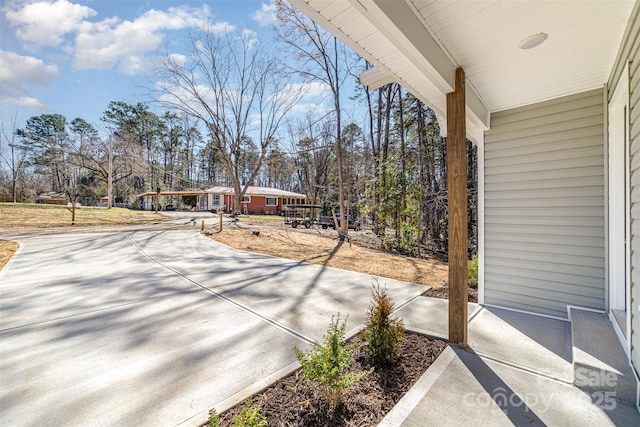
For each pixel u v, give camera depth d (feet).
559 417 5.73
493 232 12.75
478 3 6.16
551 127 11.47
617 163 9.73
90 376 7.13
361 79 10.03
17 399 6.27
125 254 23.72
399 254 28.84
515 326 10.16
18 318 10.78
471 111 10.38
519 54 8.17
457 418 5.68
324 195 70.54
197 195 99.55
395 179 30.09
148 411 5.90
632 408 5.99
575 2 6.21
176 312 11.55
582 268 10.87
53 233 33.78
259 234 37.60
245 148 84.69
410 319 10.79
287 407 6.00
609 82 9.75
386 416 5.75
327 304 12.67
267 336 9.44
